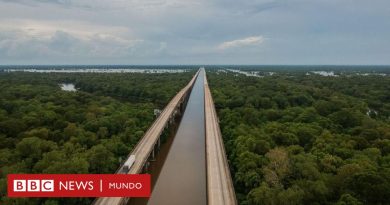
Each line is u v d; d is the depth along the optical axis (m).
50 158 77.62
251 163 77.31
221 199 65.12
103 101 166.88
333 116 130.00
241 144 91.81
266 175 70.44
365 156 81.56
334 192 64.88
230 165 87.00
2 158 77.94
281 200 61.44
